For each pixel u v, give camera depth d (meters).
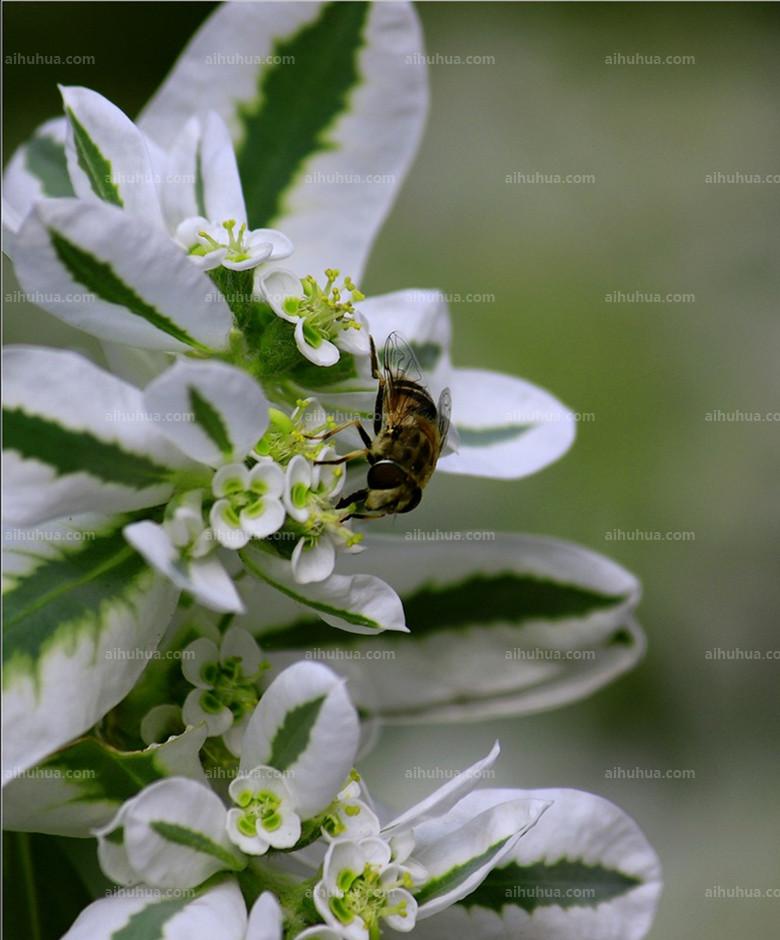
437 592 0.34
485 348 0.46
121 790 0.31
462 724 0.44
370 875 0.30
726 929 0.43
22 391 0.30
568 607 0.34
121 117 0.31
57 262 0.30
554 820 0.32
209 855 0.30
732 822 0.45
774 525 0.46
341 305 0.31
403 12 0.33
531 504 0.44
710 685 0.46
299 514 0.30
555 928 0.32
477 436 0.34
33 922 0.32
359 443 0.32
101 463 0.30
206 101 0.33
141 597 0.31
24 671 0.30
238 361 0.31
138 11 0.45
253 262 0.31
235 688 0.32
